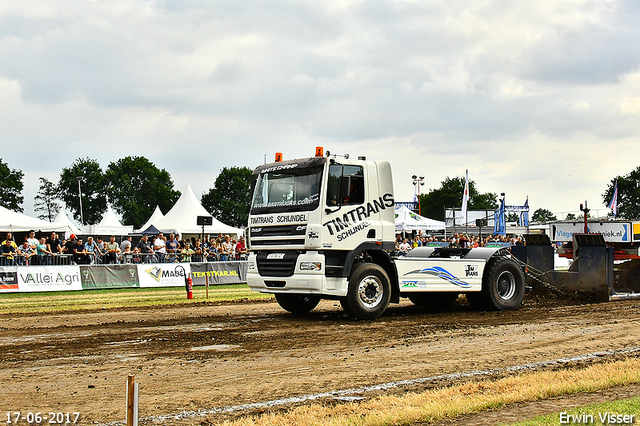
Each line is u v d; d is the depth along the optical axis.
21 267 18.05
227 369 6.91
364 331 9.77
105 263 22.17
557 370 6.72
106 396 5.78
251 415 5.11
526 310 12.53
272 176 11.52
